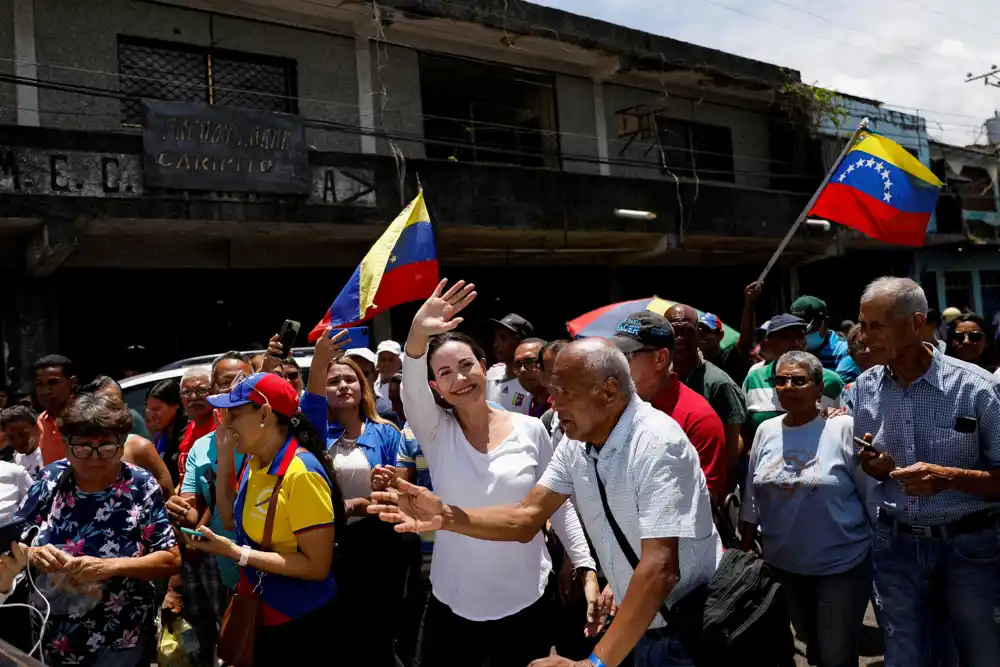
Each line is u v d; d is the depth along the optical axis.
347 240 12.73
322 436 4.14
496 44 14.20
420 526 2.92
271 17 12.14
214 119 10.27
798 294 19.83
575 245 15.49
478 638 3.43
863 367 6.13
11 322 10.52
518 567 3.45
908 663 3.64
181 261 11.82
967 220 22.48
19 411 5.55
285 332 4.47
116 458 3.44
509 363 6.06
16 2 10.20
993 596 3.49
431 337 3.71
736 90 17.45
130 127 10.94
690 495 2.66
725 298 18.97
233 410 3.45
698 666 2.71
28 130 9.25
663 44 15.81
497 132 14.71
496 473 3.47
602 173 15.84
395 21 12.74
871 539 3.97
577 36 14.39
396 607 3.96
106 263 11.20
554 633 3.65
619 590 2.87
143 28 11.09
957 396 3.48
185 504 3.90
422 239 4.44
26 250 10.23
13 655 2.41
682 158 17.11
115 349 11.48
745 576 2.77
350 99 12.88
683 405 3.92
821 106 18.09
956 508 3.51
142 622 3.52
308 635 3.41
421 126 13.63
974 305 22.98
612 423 2.73
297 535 3.38
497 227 12.95
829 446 4.10
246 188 10.52
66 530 3.47
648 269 17.48
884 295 3.46
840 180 7.57
